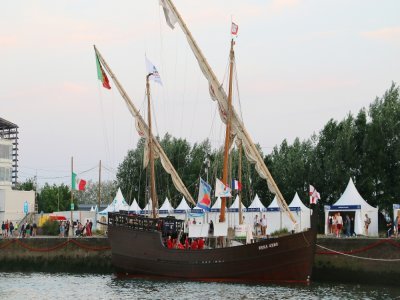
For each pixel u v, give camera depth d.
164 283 56.28
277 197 60.84
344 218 70.69
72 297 49.34
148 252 60.28
